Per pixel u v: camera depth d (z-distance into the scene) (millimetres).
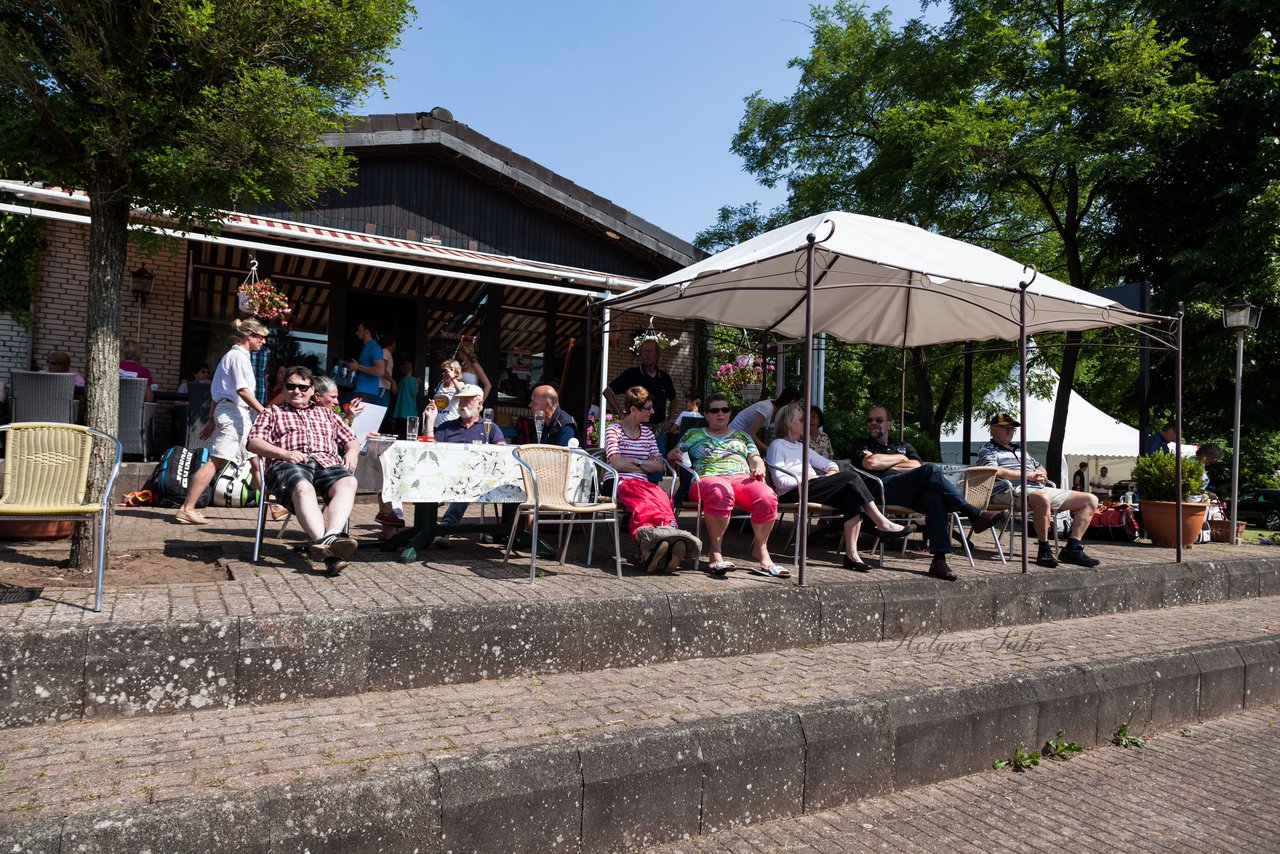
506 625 4316
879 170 18094
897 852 3328
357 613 4004
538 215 14344
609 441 6547
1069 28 17312
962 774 4199
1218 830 3729
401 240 12383
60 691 3404
